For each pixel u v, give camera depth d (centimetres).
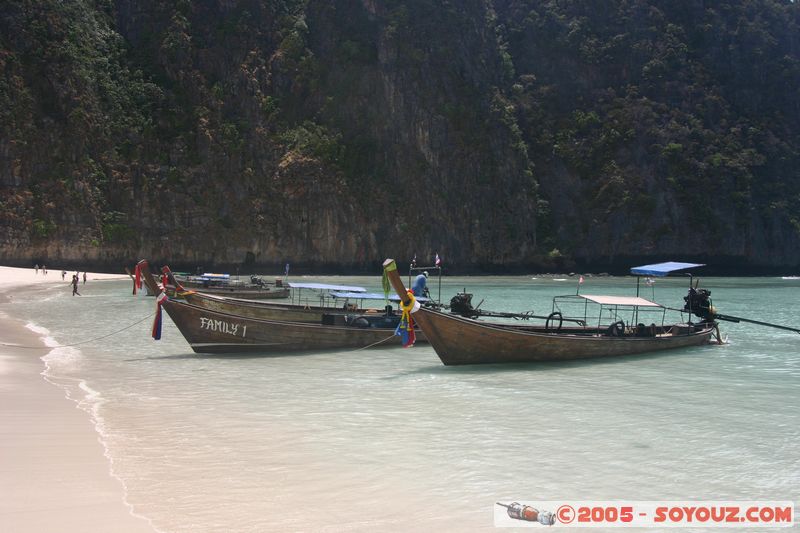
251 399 1609
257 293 5031
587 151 13012
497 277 11250
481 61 12900
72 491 913
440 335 2008
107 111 10588
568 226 12594
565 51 14125
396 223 11569
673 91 13700
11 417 1312
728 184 12606
